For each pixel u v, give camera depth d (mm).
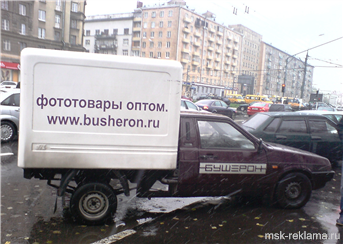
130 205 5043
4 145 9078
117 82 3879
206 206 5105
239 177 4590
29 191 5414
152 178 4453
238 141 4664
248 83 87000
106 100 3861
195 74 83500
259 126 7473
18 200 4965
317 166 4996
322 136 7695
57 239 3740
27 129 3688
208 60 88000
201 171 4418
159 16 77312
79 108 3799
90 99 3818
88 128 3848
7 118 9344
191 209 4949
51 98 3717
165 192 4531
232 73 99500
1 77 39812
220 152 4504
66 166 3828
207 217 4617
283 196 4883
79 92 3785
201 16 81812
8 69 40469
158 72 3979
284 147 5250
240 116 28797
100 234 3928
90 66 3789
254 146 4707
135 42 81625
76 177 4234
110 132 3910
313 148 7629
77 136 3822
